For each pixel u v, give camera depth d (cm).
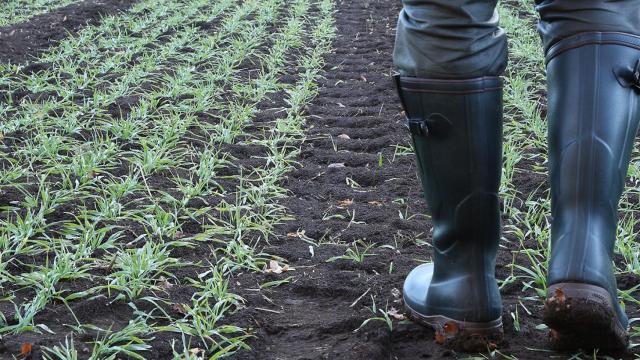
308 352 218
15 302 246
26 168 376
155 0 1000
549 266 192
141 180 373
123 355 213
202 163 381
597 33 196
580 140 193
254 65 669
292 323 238
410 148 439
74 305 241
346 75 645
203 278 271
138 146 435
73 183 361
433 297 215
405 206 349
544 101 546
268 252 295
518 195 360
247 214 336
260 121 505
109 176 375
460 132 198
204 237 301
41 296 240
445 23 192
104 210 319
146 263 266
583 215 191
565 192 194
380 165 407
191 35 775
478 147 199
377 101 551
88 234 288
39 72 611
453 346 210
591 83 194
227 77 611
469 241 207
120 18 881
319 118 511
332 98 575
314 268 281
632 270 264
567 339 202
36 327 227
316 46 755
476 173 200
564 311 183
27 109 498
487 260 208
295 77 630
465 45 193
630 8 197
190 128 475
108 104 511
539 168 396
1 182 357
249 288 262
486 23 194
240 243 296
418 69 197
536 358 205
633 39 196
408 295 226
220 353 211
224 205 348
